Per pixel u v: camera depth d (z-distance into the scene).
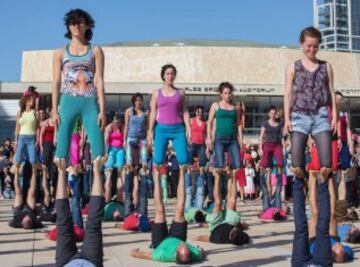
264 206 11.81
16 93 43.50
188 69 48.72
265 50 49.59
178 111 7.29
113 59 49.03
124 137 10.72
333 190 6.95
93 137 5.37
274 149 11.86
